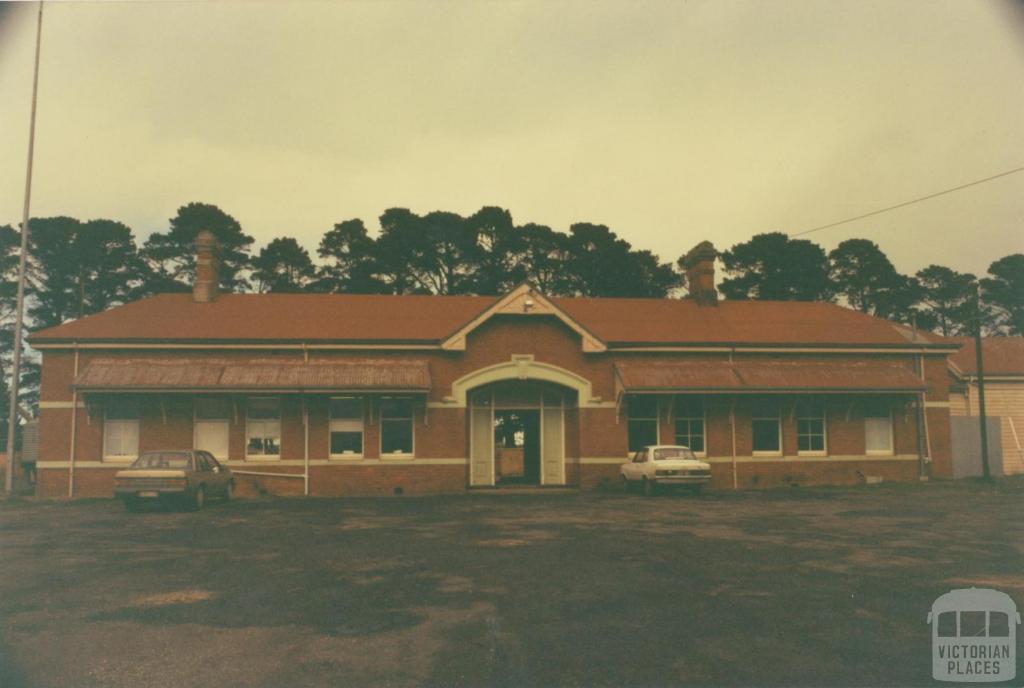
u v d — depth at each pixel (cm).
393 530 1565
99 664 684
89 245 4928
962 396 3422
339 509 2017
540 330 2669
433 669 666
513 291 2609
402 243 5178
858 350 2827
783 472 2750
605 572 1084
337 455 2544
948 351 2898
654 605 884
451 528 1592
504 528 1585
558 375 2656
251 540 1427
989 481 2794
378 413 2570
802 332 2922
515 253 5397
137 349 2484
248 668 672
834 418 2812
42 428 2417
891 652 705
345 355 2569
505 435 2789
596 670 660
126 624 816
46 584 1023
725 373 2680
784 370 2738
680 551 1266
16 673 661
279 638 761
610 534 1480
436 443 2573
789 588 972
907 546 1310
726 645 728
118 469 2431
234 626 806
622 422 2673
